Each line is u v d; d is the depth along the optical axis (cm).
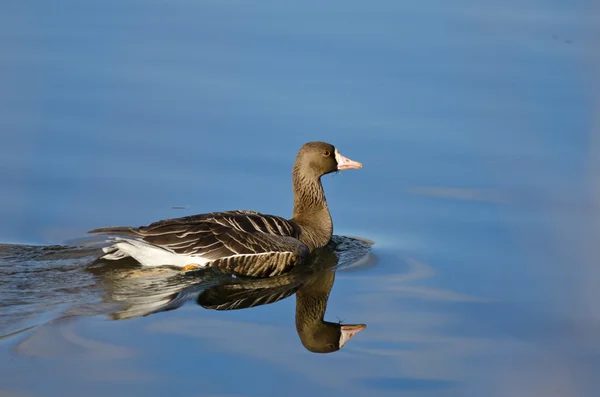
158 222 1623
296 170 1853
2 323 1341
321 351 1318
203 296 1506
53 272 1584
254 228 1678
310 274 1667
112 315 1393
